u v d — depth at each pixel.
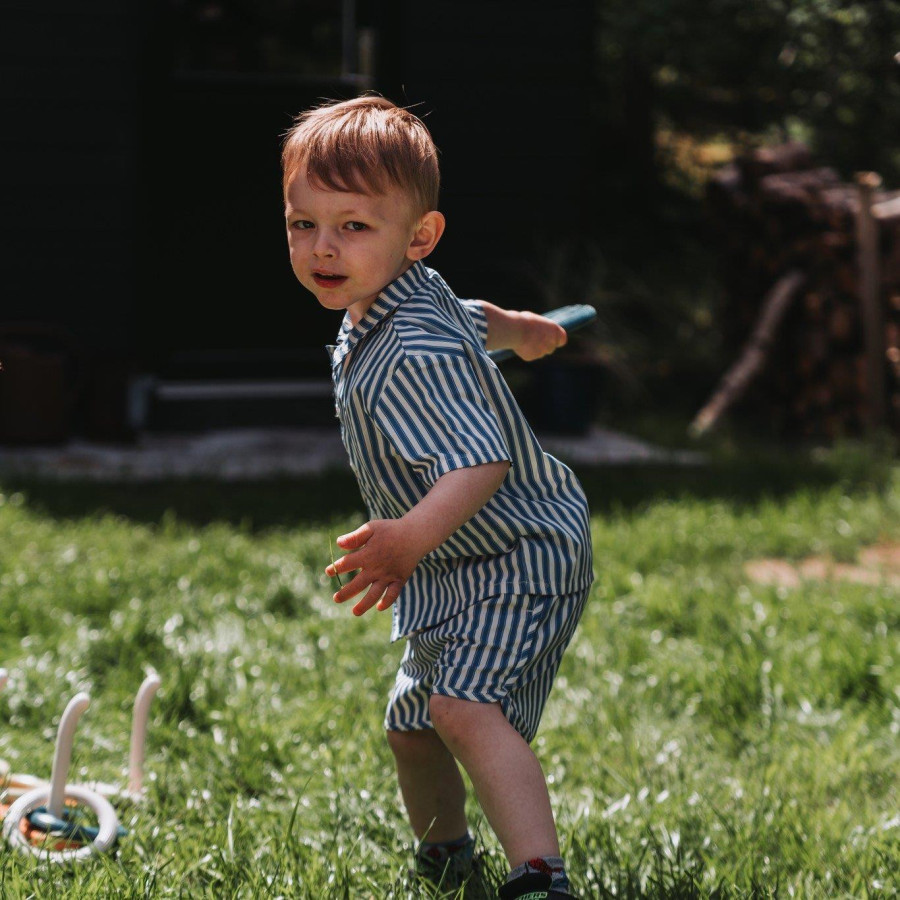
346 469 17.83
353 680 9.47
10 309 20.55
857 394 22.02
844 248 22.22
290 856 6.29
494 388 5.59
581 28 22.08
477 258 22.22
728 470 18.75
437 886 5.95
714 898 6.04
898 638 10.49
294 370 22.67
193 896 5.95
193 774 7.61
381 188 5.38
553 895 5.13
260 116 22.36
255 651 10.06
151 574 12.19
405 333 5.40
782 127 36.94
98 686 9.41
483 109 21.92
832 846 6.70
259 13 22.02
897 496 16.81
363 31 22.14
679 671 9.70
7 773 7.24
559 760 8.07
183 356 22.22
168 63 21.55
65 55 20.25
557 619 5.69
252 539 14.12
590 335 23.42
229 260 22.55
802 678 9.56
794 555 14.50
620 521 14.82
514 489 5.72
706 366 26.34
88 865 6.08
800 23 32.31
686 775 7.84
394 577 4.95
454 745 5.43
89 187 20.56
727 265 25.62
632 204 36.97
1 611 10.80
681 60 34.91
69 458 18.88
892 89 33.81
